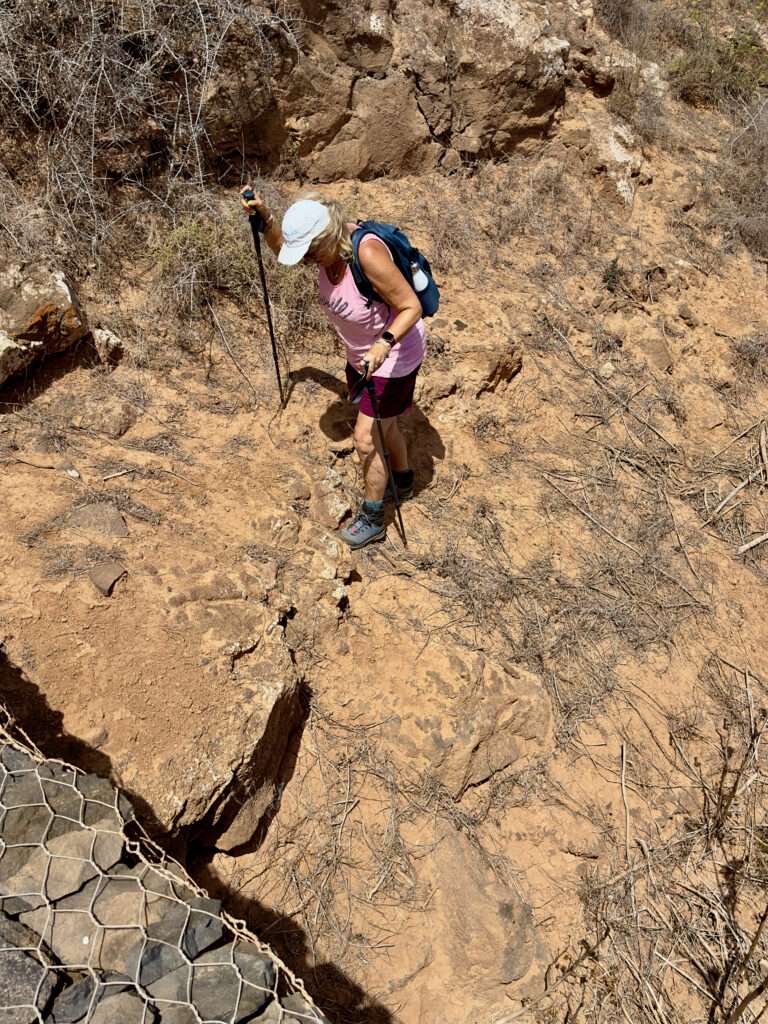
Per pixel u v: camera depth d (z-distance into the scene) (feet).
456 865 9.79
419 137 17.98
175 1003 5.52
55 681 8.55
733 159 22.98
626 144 21.04
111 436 11.64
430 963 9.23
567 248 18.63
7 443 10.87
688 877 10.55
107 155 13.88
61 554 9.63
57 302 11.44
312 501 12.18
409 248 9.80
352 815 9.89
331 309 10.16
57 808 6.53
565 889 10.16
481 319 16.29
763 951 9.91
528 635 12.16
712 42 26.13
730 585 14.10
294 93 15.80
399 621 11.59
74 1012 5.40
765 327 19.04
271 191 15.83
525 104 19.01
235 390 13.08
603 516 14.38
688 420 16.78
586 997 9.36
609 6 24.27
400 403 10.98
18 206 12.75
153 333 13.12
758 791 11.51
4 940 5.69
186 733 8.65
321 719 10.39
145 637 9.16
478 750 10.57
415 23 17.56
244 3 14.48
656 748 11.66
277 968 6.05
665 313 18.44
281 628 10.03
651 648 12.74
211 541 10.75
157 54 13.64
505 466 14.60
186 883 6.45
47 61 13.17
